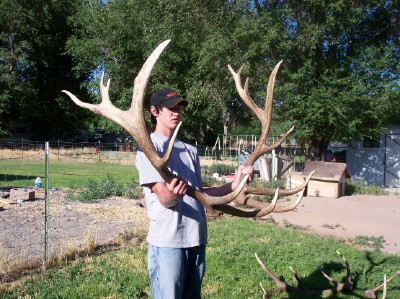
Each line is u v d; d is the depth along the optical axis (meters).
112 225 9.14
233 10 19.36
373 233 9.55
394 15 19.25
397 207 12.86
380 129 17.84
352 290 5.57
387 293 5.55
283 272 6.20
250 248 7.38
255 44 17.66
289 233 8.95
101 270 5.96
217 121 45.97
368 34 19.81
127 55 29.33
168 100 3.14
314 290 5.55
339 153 22.41
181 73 28.97
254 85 18.95
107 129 32.81
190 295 3.25
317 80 18.39
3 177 18.28
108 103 2.78
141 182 2.92
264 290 5.16
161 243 3.04
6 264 6.00
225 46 18.27
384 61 17.12
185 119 30.14
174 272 3.04
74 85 45.00
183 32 21.16
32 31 38.25
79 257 6.56
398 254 7.77
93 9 30.42
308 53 18.72
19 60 37.81
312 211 11.86
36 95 42.00
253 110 3.41
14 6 37.38
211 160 23.20
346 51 19.42
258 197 12.79
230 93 20.50
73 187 15.23
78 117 46.31
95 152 29.64
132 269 6.03
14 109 42.22
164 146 3.13
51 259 6.31
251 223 9.77
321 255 7.16
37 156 28.88
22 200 12.23
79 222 9.44
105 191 13.44
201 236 3.17
